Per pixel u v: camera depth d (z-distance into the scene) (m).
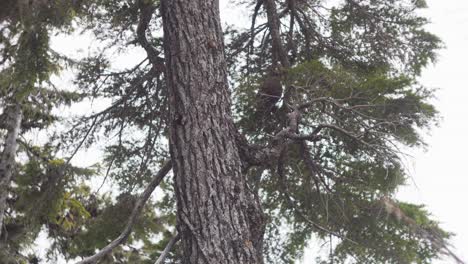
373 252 8.84
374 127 8.38
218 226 6.68
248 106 10.04
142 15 10.16
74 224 16.48
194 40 7.50
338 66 9.13
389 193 8.33
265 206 10.68
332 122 9.13
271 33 10.97
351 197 9.39
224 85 7.51
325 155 9.67
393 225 8.30
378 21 11.55
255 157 7.33
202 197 6.79
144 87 10.55
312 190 10.14
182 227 6.82
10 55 11.17
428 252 8.12
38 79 9.78
